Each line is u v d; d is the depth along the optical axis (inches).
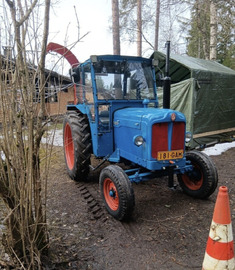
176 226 104.2
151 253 87.0
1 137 62.3
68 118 167.8
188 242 93.0
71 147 174.2
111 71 138.0
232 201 127.6
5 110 61.2
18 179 65.6
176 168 112.0
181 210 118.5
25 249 71.1
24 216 68.1
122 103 139.6
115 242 93.6
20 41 59.9
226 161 203.9
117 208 108.6
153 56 261.6
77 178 157.2
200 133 249.9
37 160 69.3
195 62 269.6
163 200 130.4
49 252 82.7
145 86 147.9
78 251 87.6
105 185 117.7
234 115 292.7
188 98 234.2
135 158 116.2
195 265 80.4
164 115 106.2
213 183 121.3
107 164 193.6
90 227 104.3
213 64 302.0
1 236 79.2
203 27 439.5
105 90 136.6
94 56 127.7
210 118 259.9
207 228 102.0
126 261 82.9
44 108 67.1
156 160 106.3
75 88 187.0
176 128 109.2
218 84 261.7
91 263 81.4
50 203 126.8
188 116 235.3
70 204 125.8
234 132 299.6
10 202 66.4
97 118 134.2
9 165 64.0
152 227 103.9
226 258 67.2
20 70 60.2
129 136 120.2
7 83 61.0
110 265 80.8
